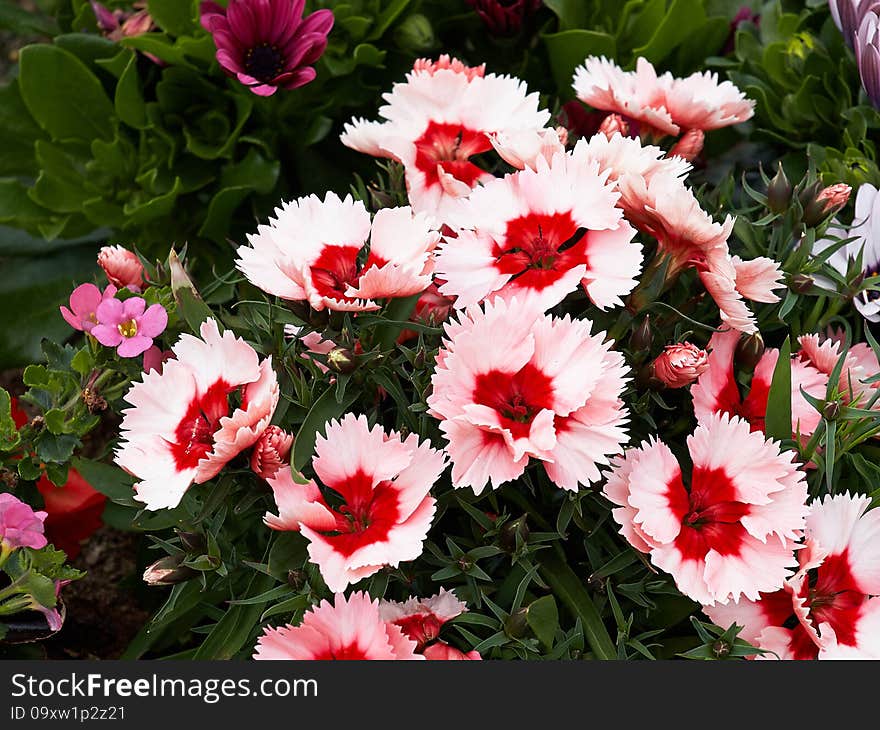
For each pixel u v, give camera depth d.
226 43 0.47
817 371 0.42
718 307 0.41
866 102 0.50
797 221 0.43
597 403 0.38
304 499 0.38
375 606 0.38
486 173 0.44
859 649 0.39
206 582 0.41
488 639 0.39
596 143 0.40
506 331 0.38
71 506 0.46
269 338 0.41
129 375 0.42
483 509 0.42
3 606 0.40
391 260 0.40
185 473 0.38
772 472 0.39
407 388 0.42
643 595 0.40
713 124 0.45
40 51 0.52
